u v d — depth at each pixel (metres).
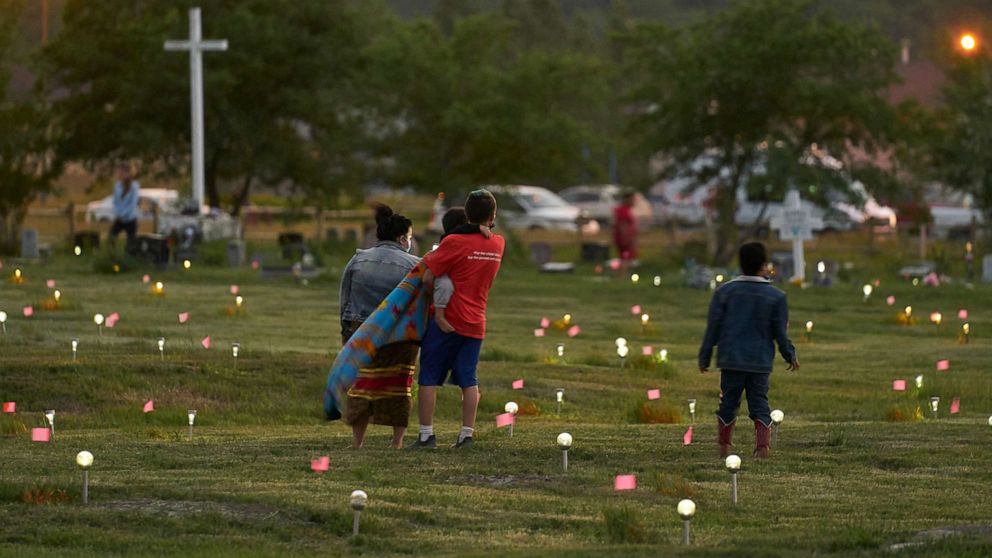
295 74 82.44
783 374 33.91
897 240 75.94
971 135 75.56
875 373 34.31
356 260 20.16
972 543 13.66
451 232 19.56
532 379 30.67
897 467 19.06
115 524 14.37
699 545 13.77
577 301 52.41
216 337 36.94
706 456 19.56
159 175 82.81
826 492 17.09
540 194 101.38
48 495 15.34
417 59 81.25
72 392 26.88
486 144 82.88
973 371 34.91
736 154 74.06
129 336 35.56
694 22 75.62
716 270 60.00
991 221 77.50
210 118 80.00
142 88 78.88
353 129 82.12
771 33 71.38
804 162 72.25
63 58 80.06
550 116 83.38
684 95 72.12
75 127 81.00
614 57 167.25
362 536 14.08
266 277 55.81
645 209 107.81
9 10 72.56
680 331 43.75
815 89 69.50
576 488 17.00
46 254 65.31
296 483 16.58
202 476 17.03
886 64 72.69
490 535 14.48
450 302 19.42
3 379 27.27
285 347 35.41
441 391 28.27
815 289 56.78
